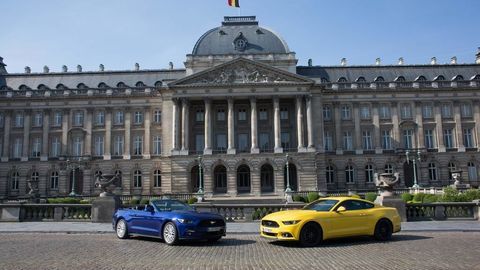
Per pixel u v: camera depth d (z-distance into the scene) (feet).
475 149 244.42
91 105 250.78
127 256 51.08
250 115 245.24
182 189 224.12
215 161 224.94
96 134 249.34
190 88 232.12
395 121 247.91
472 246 56.44
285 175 227.61
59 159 243.19
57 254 52.60
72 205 98.58
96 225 88.84
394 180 91.45
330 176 243.81
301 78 230.07
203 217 61.36
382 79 254.88
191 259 48.88
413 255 49.80
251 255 51.57
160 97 249.75
